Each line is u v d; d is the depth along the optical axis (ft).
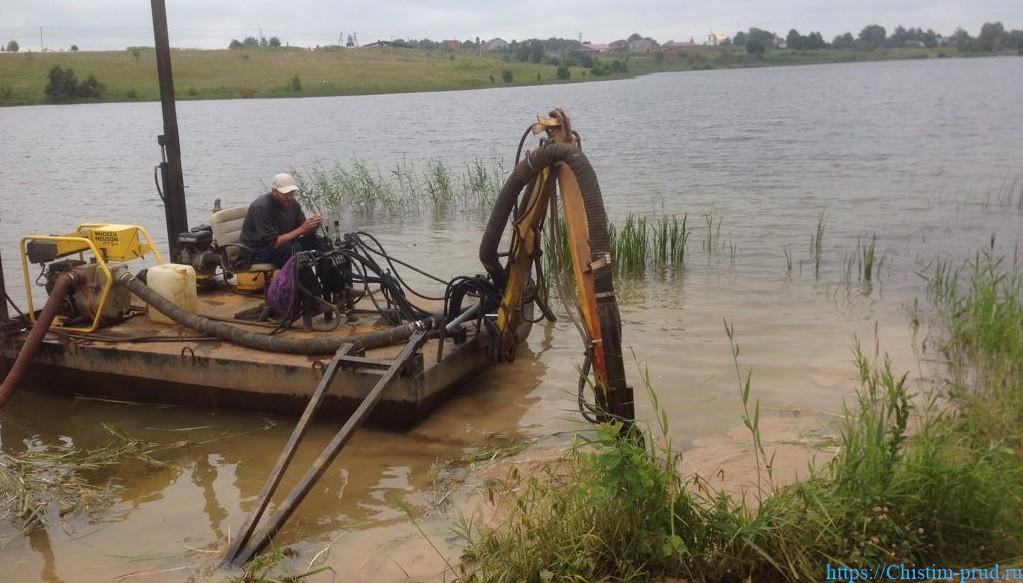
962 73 317.83
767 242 43.19
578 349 28.32
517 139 106.83
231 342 24.09
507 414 22.99
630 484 14.40
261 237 27.04
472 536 16.75
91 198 65.26
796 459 19.02
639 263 37.83
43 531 17.99
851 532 14.15
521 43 584.40
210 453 21.43
